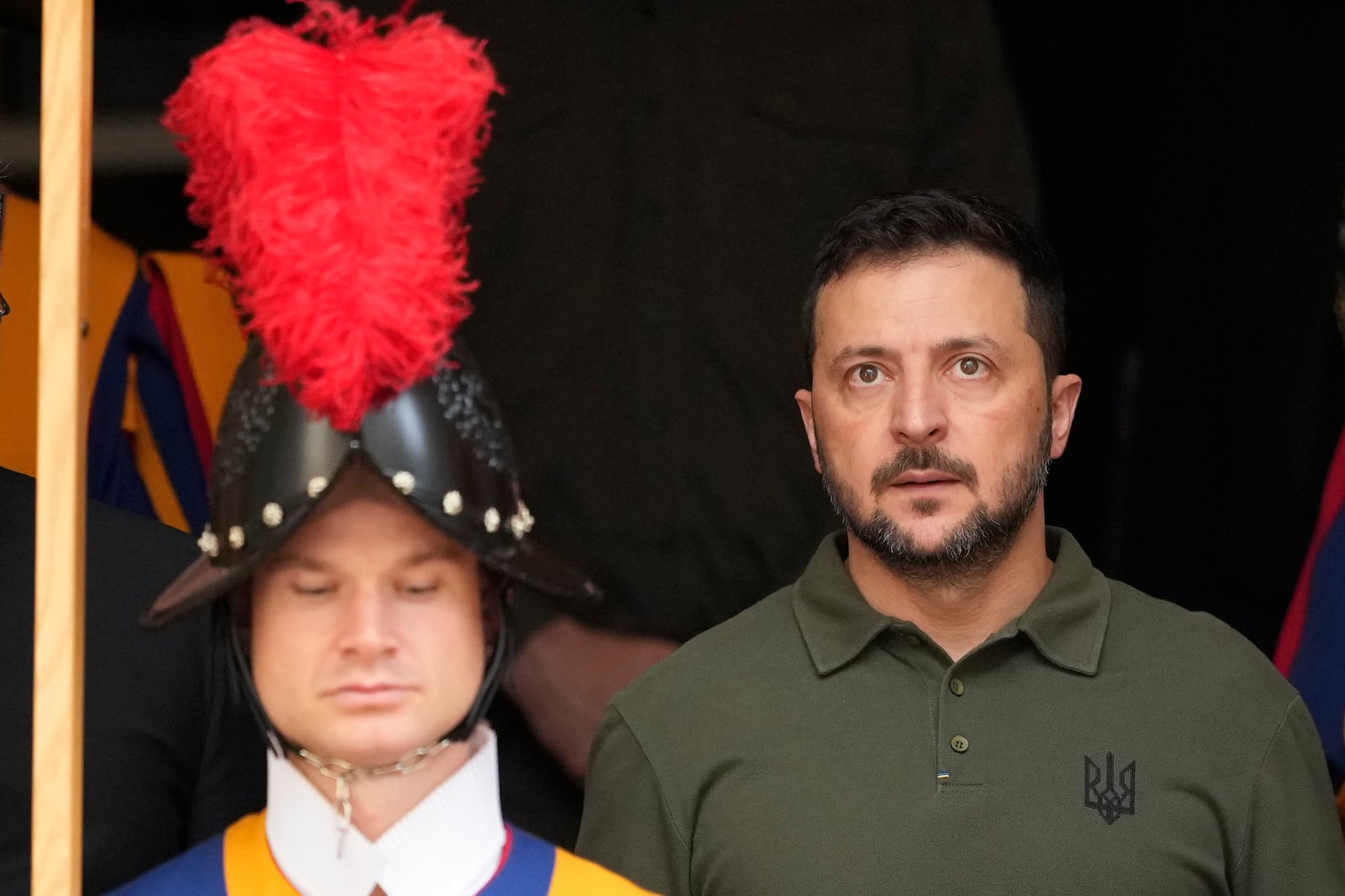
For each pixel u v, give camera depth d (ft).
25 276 21.53
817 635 17.94
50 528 13.04
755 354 24.32
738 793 17.39
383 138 12.00
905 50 24.90
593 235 24.47
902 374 17.15
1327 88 28.12
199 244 13.23
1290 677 22.79
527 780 21.57
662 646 23.27
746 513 24.12
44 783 12.99
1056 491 29.76
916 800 17.02
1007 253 17.49
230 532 12.68
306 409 12.51
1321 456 27.66
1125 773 17.10
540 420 24.22
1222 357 28.58
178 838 17.98
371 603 12.94
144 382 23.09
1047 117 30.27
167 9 25.96
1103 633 17.79
